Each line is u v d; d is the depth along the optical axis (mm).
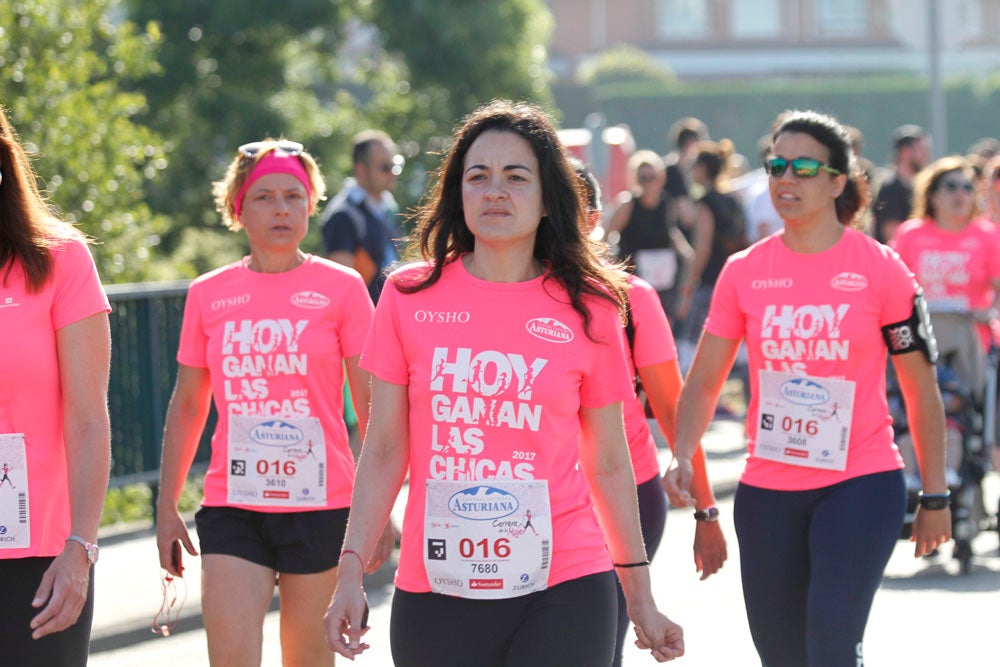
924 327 9773
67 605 7500
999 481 21594
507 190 7383
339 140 40906
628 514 7699
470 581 7379
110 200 24016
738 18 122250
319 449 10242
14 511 7699
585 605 7430
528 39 45750
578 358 7461
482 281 7508
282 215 10344
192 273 26688
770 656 9992
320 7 40312
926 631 14195
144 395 18688
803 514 9805
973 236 17469
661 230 25703
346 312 10328
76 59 24312
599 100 91250
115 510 21000
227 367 10305
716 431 25328
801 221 9906
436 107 44031
